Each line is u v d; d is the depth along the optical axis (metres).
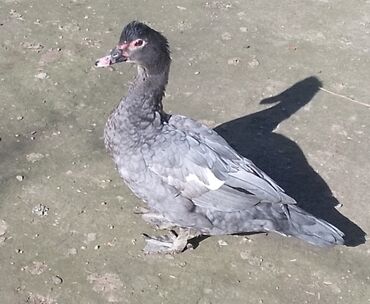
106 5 1.86
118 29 1.78
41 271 1.21
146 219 1.31
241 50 1.75
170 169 1.19
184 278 1.22
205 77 1.66
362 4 1.95
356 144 1.51
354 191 1.40
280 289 1.22
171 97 1.59
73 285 1.19
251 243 1.29
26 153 1.42
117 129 1.22
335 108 1.60
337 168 1.45
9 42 1.71
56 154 1.43
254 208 1.21
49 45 1.71
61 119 1.51
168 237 1.29
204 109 1.57
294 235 1.21
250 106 1.59
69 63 1.66
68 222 1.30
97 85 1.60
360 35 1.83
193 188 1.19
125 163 1.22
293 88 1.65
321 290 1.22
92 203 1.33
